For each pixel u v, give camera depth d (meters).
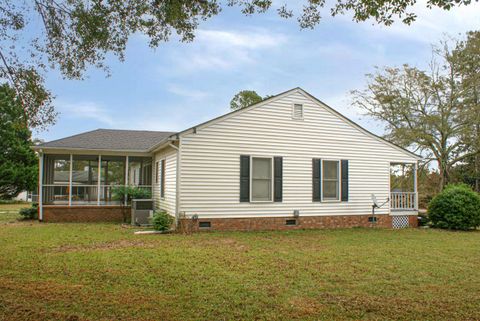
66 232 11.91
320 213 14.11
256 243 10.15
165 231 11.95
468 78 23.52
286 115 13.66
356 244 10.30
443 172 24.61
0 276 6.29
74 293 5.37
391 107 25.91
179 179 12.14
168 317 4.50
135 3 7.08
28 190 34.28
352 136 14.83
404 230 14.38
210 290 5.61
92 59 7.39
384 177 15.47
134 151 16.34
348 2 6.28
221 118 12.70
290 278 6.37
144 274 6.49
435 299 5.36
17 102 7.08
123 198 15.86
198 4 7.11
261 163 13.34
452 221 14.59
